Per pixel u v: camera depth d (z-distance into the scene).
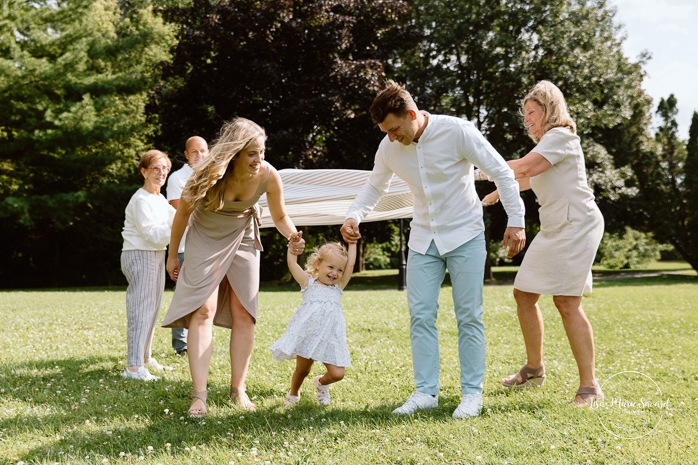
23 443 3.34
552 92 4.39
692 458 3.04
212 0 22.06
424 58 24.17
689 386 4.74
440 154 3.96
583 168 4.30
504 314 9.12
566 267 4.18
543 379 4.72
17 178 23.67
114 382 4.78
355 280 25.86
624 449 3.15
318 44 20.66
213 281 4.09
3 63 20.73
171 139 23.22
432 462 3.00
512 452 3.15
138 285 5.07
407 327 7.78
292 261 4.37
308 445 3.25
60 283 26.88
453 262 4.02
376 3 21.38
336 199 5.52
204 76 21.84
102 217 26.17
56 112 21.30
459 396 4.40
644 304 11.33
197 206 4.07
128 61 25.14
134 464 3.03
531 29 23.56
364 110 21.16
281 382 4.87
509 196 3.98
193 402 3.91
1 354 5.94
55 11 22.33
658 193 28.08
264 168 4.19
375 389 4.66
